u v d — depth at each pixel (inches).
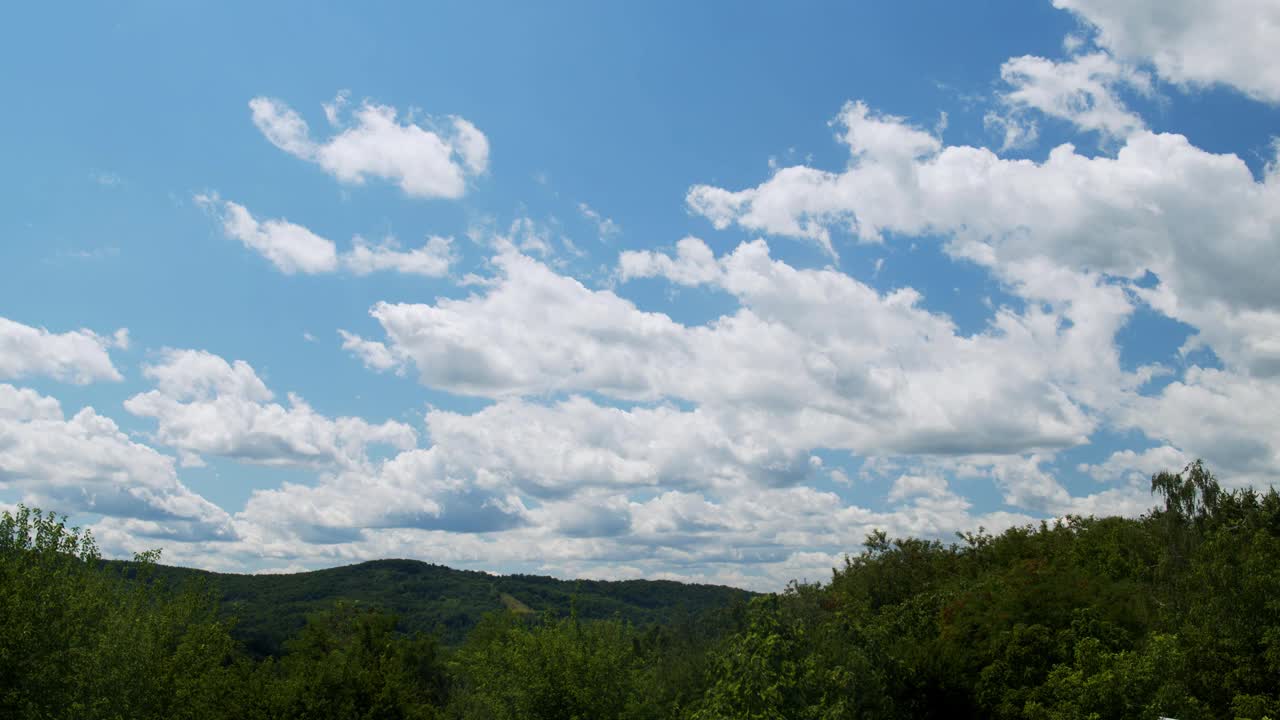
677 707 1219.2
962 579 1788.9
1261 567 1114.7
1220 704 1037.2
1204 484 1628.9
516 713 1295.5
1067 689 1023.6
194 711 1077.8
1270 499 1598.2
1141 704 959.0
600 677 1320.1
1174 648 1025.5
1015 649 1228.5
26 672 843.4
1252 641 1058.1
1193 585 1197.1
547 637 1358.3
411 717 1299.2
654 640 1571.1
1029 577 1414.9
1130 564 1697.8
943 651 1277.1
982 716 1213.1
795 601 1165.7
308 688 1272.1
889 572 2103.8
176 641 1113.4
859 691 1025.5
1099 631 1234.0
